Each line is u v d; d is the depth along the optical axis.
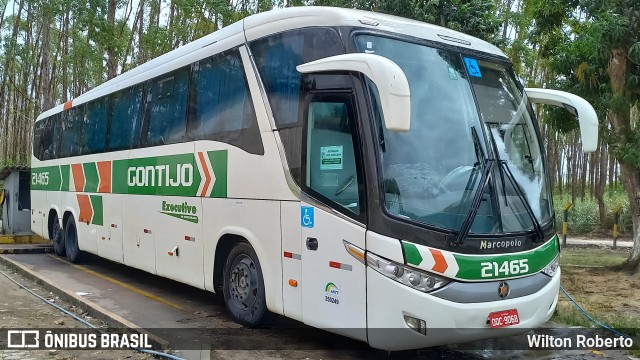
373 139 5.01
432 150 5.18
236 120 6.72
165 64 8.53
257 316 6.40
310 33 5.82
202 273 7.30
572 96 6.04
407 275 4.75
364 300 4.98
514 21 17.39
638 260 11.03
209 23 18.70
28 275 10.45
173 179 8.00
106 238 10.16
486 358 5.83
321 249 5.41
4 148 42.84
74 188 11.84
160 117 8.50
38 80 36.88
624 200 24.77
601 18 10.08
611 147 11.12
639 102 11.06
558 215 24.11
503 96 5.93
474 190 5.10
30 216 16.06
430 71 5.54
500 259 5.00
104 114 10.56
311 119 5.62
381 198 4.92
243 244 6.65
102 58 19.56
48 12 22.36
